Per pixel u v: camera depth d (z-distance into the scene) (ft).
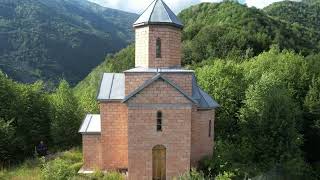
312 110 141.59
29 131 135.85
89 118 100.94
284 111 113.70
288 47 254.06
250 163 101.35
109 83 94.68
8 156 118.62
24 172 93.86
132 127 82.23
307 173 123.03
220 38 258.37
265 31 274.98
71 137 138.31
